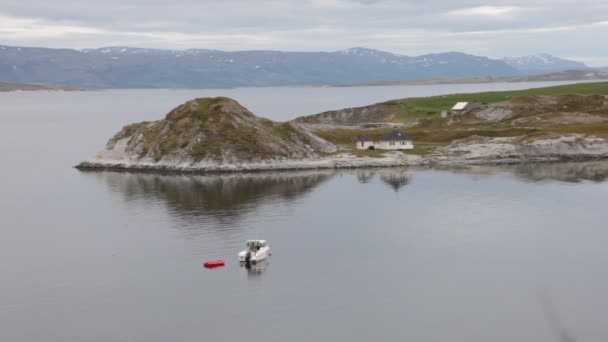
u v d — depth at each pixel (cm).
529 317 8388
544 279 9650
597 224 12494
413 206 14125
